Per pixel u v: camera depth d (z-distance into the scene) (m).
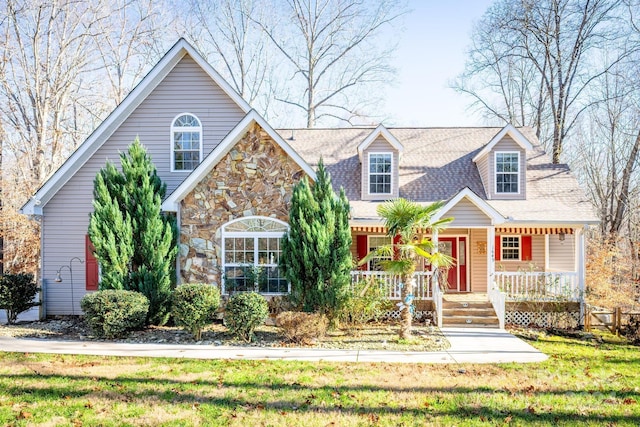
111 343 12.47
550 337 13.95
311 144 21.33
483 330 14.60
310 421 7.04
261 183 15.20
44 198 17.08
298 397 8.07
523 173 18.05
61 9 26.58
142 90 17.02
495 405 7.72
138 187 14.76
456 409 7.54
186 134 17.31
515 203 17.66
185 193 14.92
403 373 9.62
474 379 9.23
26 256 26.48
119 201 14.62
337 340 12.86
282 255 14.27
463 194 15.18
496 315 15.45
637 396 8.23
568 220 16.00
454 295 18.42
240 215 15.22
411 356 11.17
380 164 18.44
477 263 19.72
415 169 19.67
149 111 17.28
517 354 11.48
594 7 26.42
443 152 20.64
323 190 14.17
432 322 15.77
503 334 14.00
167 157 17.27
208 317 12.86
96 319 12.63
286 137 21.88
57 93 27.36
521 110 32.88
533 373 9.73
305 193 14.01
